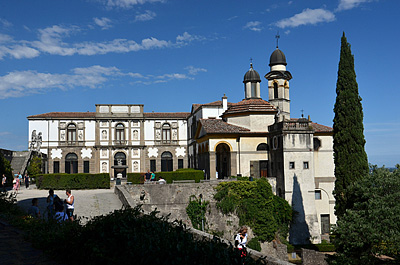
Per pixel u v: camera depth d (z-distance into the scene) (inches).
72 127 2716.5
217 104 2258.9
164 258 347.9
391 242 890.7
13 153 2207.2
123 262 363.3
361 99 1143.6
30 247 488.1
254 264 379.9
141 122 2787.9
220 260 345.1
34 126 2659.9
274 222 1460.4
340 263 938.7
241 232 561.0
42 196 1350.9
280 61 2151.8
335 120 1144.2
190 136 2691.9
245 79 1975.9
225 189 1477.6
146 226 425.1
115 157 2751.0
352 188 1031.0
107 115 2741.1
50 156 2659.9
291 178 1565.0
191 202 1460.4
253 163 1715.1
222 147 1895.9
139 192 1438.2
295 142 1583.4
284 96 2138.3
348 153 1104.8
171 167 2819.9
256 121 1764.3
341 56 1163.3
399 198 940.0
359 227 919.7
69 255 421.7
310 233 1544.0
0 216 687.7
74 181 1755.7
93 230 436.1
